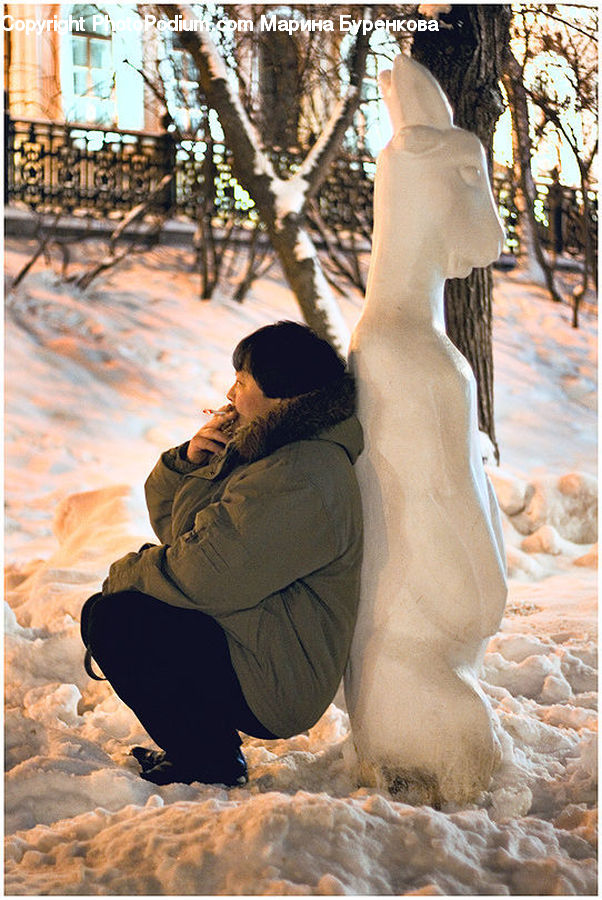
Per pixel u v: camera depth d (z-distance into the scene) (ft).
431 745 9.09
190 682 9.39
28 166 47.32
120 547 17.89
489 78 20.81
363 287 45.68
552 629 15.81
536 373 47.57
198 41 26.32
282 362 9.52
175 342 42.65
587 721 11.50
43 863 8.02
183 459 10.41
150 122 50.80
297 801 8.14
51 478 32.40
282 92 39.29
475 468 9.41
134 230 47.98
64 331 41.83
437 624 9.27
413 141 9.59
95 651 9.54
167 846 7.83
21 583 17.87
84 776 9.39
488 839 8.32
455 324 22.59
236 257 49.90
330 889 7.30
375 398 9.42
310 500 9.02
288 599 9.30
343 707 12.27
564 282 55.42
